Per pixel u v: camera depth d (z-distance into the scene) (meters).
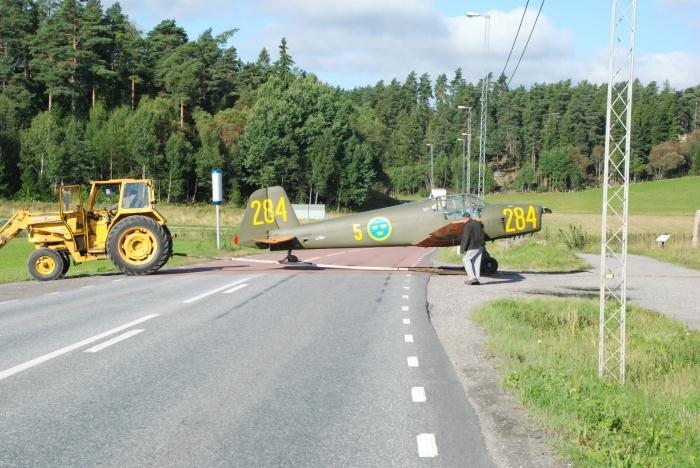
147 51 121.62
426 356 7.89
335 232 20.84
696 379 7.29
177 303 12.80
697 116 199.88
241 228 21.66
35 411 5.51
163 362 7.48
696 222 35.94
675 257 28.38
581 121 180.62
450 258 28.19
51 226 18.50
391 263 25.39
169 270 21.39
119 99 113.19
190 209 76.69
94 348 8.27
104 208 19.73
